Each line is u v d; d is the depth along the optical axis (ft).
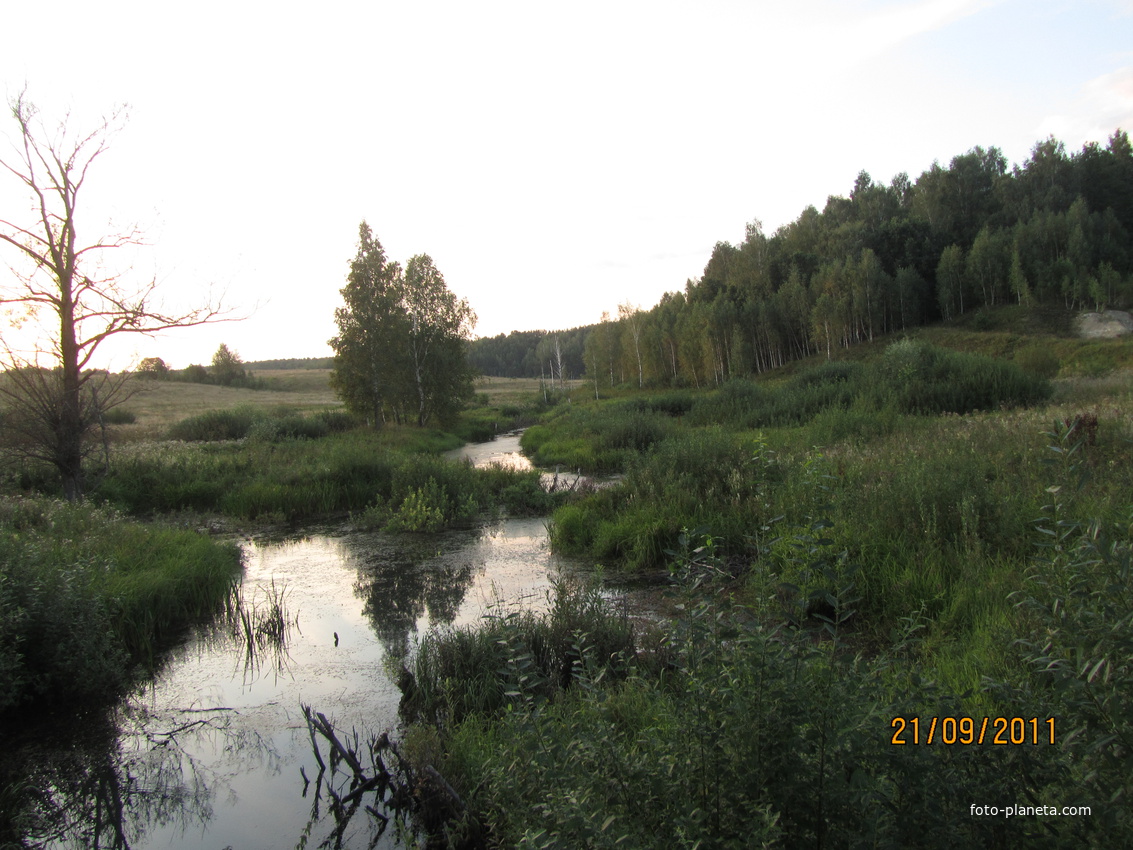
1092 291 151.53
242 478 50.60
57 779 14.82
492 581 26.91
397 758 14.19
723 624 8.48
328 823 12.96
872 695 7.89
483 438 113.60
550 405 191.93
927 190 236.84
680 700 8.54
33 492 39.70
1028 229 180.45
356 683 18.56
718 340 193.67
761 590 9.32
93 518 31.32
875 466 29.45
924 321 186.91
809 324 188.24
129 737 16.37
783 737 7.08
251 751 15.60
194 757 15.46
